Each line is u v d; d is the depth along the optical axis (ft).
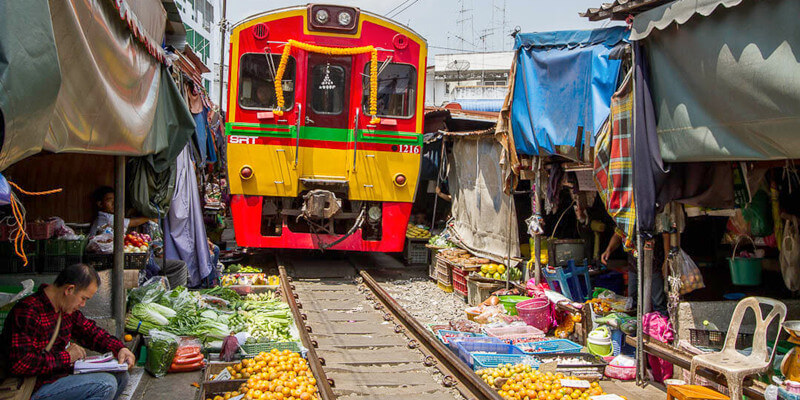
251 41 36.55
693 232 27.45
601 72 21.52
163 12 19.21
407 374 21.16
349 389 19.40
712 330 19.11
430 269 41.42
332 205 35.65
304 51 36.81
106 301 19.36
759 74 14.84
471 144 38.06
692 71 17.07
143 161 23.32
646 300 20.29
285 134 36.73
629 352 22.82
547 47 24.98
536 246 29.04
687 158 17.71
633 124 19.01
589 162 22.61
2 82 7.73
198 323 21.68
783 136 14.78
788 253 19.98
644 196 18.84
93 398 14.52
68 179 23.79
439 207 55.01
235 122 36.63
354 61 37.32
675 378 19.97
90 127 11.91
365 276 37.63
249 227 37.06
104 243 19.84
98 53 12.32
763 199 20.47
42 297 13.96
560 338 25.04
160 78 18.86
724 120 16.26
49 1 9.36
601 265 30.45
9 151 8.30
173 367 19.02
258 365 18.51
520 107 26.99
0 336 13.65
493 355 20.84
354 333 26.40
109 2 12.74
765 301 16.80
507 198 32.53
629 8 18.42
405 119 37.96
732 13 15.55
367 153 37.52
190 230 30.12
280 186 36.81
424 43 38.24
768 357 16.49
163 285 24.50
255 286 32.99
